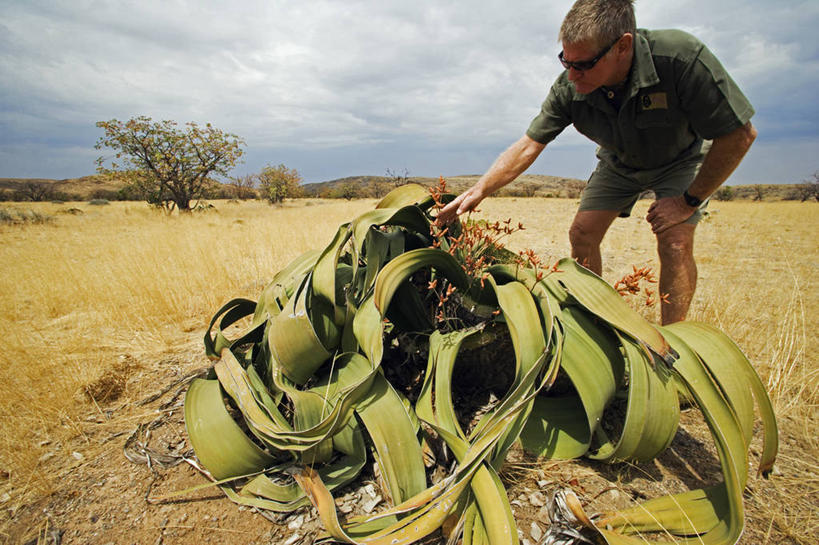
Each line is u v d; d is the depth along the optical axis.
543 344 1.53
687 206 1.95
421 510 1.24
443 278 1.95
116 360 2.73
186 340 3.08
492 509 1.18
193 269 4.89
